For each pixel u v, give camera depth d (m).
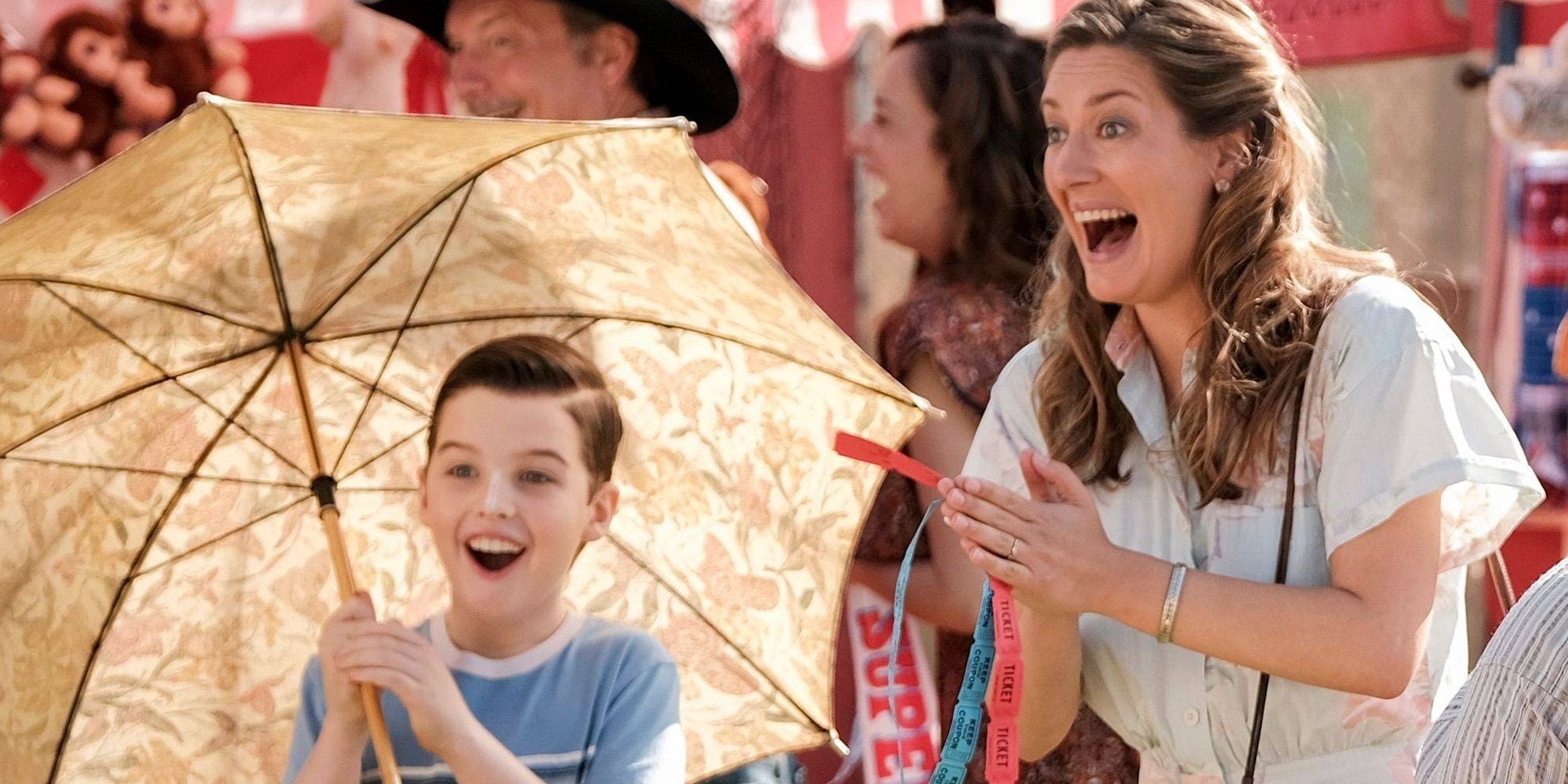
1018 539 4.11
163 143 4.27
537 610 4.61
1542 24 9.33
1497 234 9.33
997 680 4.09
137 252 4.38
